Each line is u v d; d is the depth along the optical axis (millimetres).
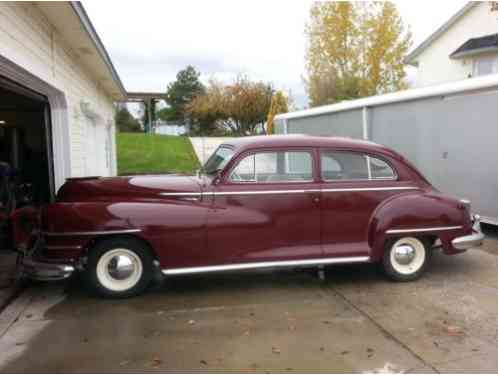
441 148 7781
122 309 4430
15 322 4125
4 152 10953
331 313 4324
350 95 19391
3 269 5582
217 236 4676
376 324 4059
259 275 5520
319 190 4902
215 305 4539
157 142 26281
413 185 5203
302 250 4902
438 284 5156
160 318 4211
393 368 3287
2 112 10883
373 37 19438
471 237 5285
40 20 6105
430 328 3971
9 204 7230
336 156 5027
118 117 41312
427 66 20953
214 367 3312
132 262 4645
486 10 18000
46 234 4473
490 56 17891
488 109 6941
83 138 9500
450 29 19547
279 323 4090
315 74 20188
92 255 4555
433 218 5090
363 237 5047
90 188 4781
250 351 3562
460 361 3387
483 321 4117
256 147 4855
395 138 8812
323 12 19812
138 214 4500
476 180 7203
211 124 32375
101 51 8414
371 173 5113
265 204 4793
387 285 5137
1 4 4711
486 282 5215
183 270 4637
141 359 3436
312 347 3623
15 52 5121
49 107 7602
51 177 7672
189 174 5633
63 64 7457
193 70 42688
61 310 4402
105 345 3664
